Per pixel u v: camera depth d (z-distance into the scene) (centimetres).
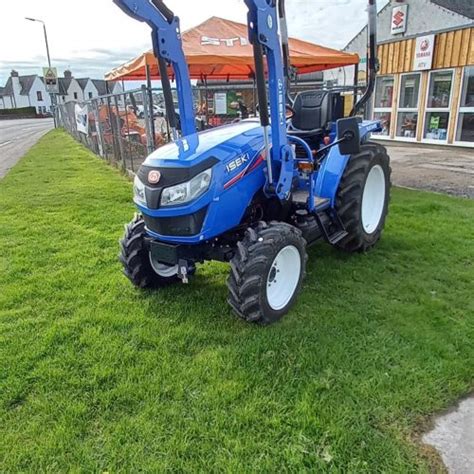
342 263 381
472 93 1030
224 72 890
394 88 1244
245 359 247
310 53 749
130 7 265
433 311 296
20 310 313
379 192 423
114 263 400
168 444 189
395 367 237
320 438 190
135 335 276
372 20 354
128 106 923
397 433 193
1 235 492
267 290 278
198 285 349
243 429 196
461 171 796
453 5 1076
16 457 185
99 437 195
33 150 1423
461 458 181
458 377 228
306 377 230
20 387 228
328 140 385
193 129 327
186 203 262
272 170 295
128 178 836
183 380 230
